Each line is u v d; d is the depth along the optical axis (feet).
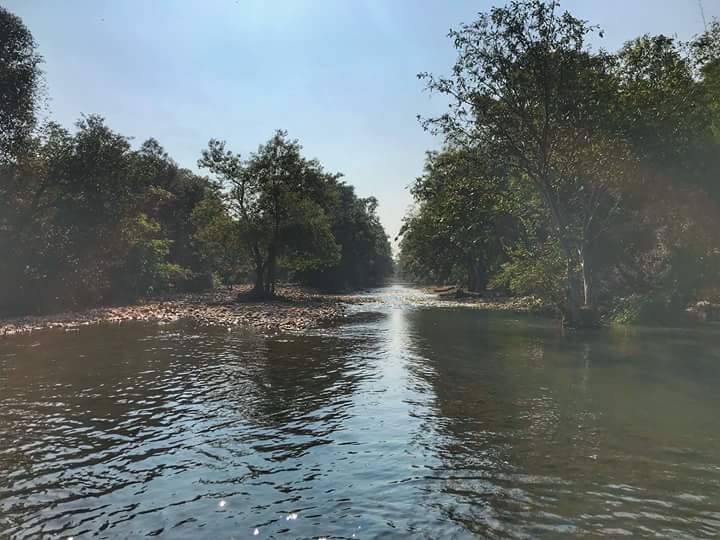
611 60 83.61
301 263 179.52
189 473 21.97
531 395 36.29
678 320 91.76
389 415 30.94
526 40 79.97
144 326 79.20
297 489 20.36
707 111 91.97
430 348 58.34
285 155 155.53
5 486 20.54
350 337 67.36
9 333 69.56
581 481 21.27
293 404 33.30
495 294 181.78
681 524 17.70
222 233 155.84
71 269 109.91
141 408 32.09
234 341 62.39
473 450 24.93
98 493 19.95
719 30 94.79
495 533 16.98
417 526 17.42
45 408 31.99
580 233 103.76
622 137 82.94
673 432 27.96
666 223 110.42
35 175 109.29
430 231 195.00
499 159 92.22
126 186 121.49
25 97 102.89
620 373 44.55
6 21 100.07
